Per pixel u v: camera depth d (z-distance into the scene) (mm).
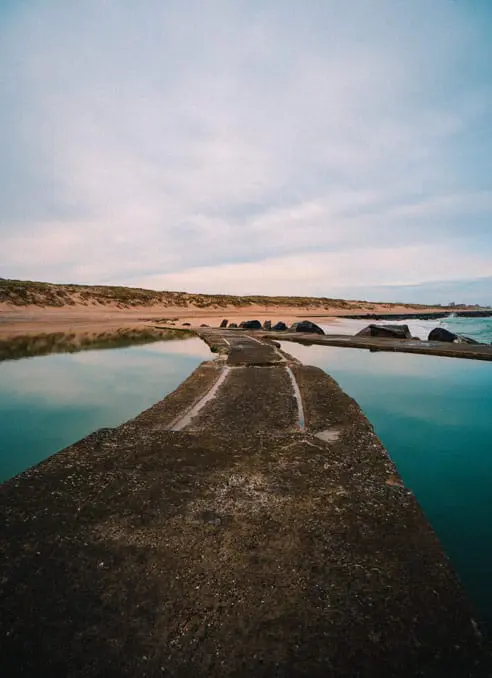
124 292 63281
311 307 84562
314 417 6496
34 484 3994
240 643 2158
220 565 2764
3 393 9484
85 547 2959
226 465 4473
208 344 19484
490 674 2029
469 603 2459
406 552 2932
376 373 11984
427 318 66250
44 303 47375
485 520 4066
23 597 2453
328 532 3172
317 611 2373
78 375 11742
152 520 3324
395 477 4219
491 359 13969
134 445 5117
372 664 2053
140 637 2180
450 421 7270
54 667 2000
